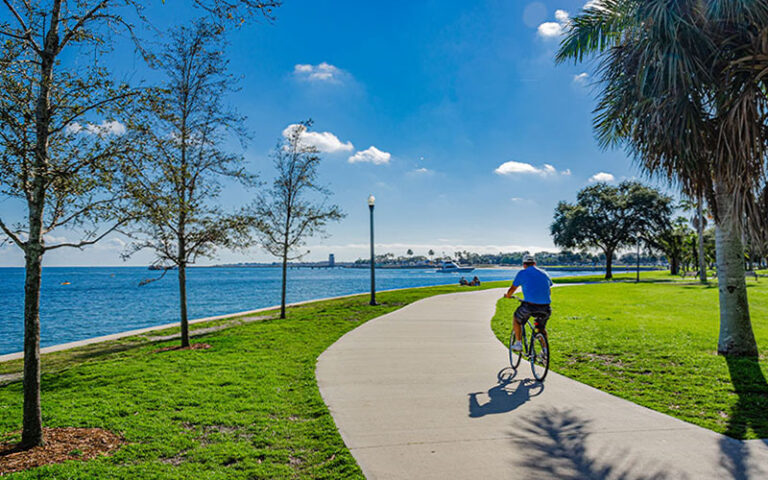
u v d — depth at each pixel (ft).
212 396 19.34
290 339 34.50
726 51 22.72
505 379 21.67
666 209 171.42
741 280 26.05
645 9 22.79
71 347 38.50
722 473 11.50
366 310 55.72
